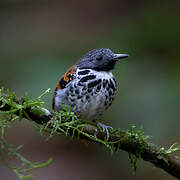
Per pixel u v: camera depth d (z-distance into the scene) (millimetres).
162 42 14078
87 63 8781
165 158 6992
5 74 13430
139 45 14047
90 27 15938
